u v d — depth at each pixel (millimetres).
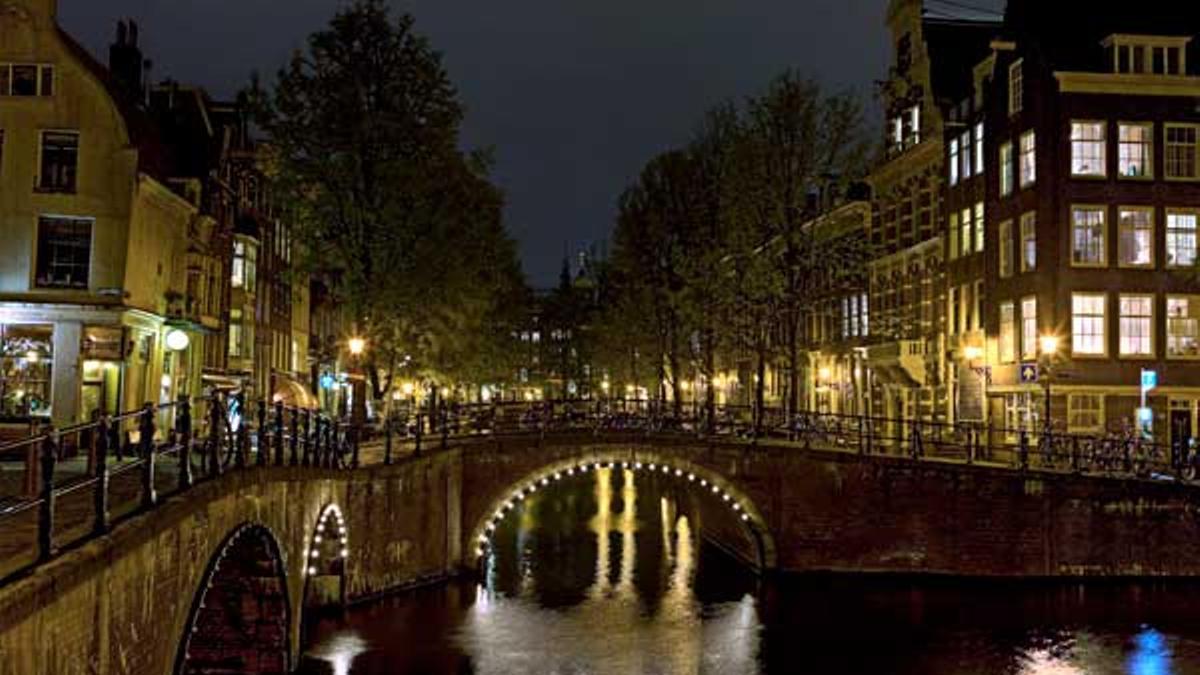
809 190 38781
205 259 41406
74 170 32156
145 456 12031
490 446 33500
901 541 32562
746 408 35969
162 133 40906
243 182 48750
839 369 58219
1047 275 39000
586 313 82500
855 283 53812
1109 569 31922
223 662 19812
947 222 46969
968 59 49312
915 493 32531
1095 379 38375
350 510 27000
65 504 13820
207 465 19203
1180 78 39031
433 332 34969
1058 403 38625
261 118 33469
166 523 12172
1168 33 39875
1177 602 29375
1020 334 40812
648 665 23562
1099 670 23000
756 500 33062
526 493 33719
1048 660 23781
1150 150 39250
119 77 41094
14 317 31656
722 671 23078
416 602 29016
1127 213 39094
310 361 64812
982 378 43094
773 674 22922
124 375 32438
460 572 33031
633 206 47719
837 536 32812
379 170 33062
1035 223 39844
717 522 39219
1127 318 38781
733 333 40594
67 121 32156
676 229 46000
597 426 35562
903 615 28047
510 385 62312
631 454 33594
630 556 37625
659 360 47562
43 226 32094
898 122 52344
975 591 30891
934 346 47906
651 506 55000
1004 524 32156
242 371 47375
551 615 28062
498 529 45219
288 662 20125
